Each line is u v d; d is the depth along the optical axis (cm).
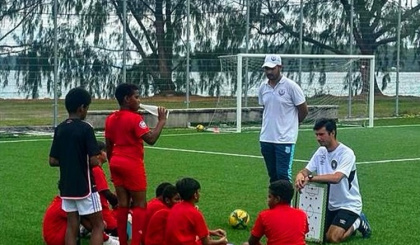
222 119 2645
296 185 923
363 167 1642
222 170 1559
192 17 2775
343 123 2794
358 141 2173
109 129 880
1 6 2483
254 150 1925
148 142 868
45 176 1444
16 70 2492
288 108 1059
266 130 1069
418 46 3111
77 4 2580
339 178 916
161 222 799
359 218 948
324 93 2992
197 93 2775
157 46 2725
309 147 2025
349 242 931
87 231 916
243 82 2830
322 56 2602
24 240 936
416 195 1282
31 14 2495
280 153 1060
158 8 2727
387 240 945
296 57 2597
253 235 779
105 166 1605
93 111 2450
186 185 763
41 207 1138
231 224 1010
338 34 3058
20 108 2495
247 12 2825
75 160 791
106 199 926
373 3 3086
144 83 2703
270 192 777
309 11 3034
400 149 1986
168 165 1627
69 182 792
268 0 2925
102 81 2627
